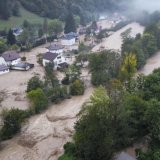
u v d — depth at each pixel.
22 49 171.62
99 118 62.44
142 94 79.88
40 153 76.19
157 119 66.00
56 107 99.56
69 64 140.25
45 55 142.00
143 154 62.34
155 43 153.62
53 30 199.88
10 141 82.25
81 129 64.69
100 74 114.19
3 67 136.00
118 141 67.06
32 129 87.06
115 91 79.94
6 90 116.50
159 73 89.75
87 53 149.25
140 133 70.94
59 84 113.31
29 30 194.50
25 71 138.00
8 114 85.38
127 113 68.88
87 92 109.94
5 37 193.12
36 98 97.38
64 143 79.12
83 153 66.00
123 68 112.12
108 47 169.88
